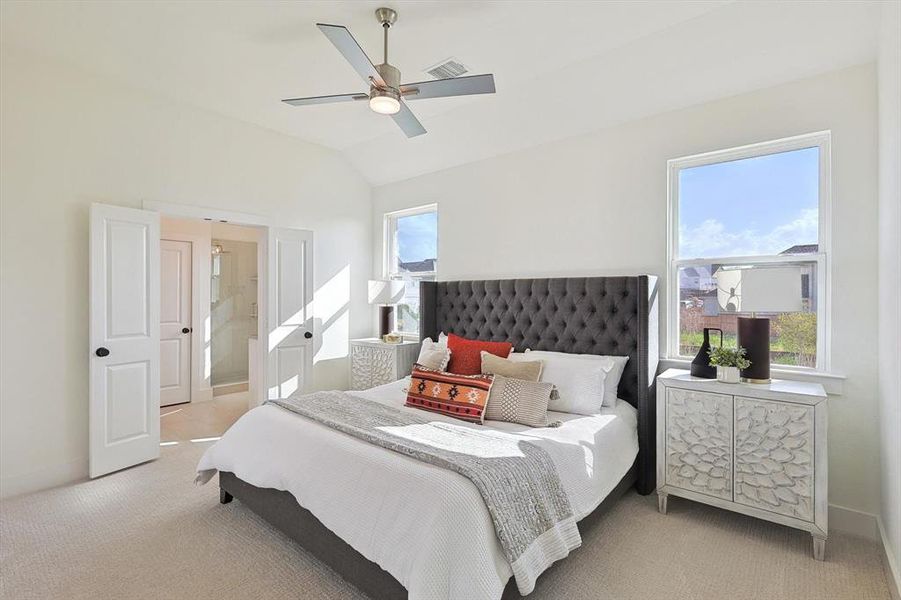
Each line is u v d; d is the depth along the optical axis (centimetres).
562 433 239
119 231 326
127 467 329
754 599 189
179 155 372
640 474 290
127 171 343
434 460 181
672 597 189
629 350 311
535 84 329
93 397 311
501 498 166
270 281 435
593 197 348
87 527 245
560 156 367
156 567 209
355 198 514
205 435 408
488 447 203
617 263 335
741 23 246
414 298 498
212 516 258
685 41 266
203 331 545
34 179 299
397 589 166
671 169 315
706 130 295
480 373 326
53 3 245
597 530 244
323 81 336
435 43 279
